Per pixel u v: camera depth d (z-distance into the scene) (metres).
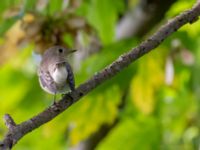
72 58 12.16
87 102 12.23
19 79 13.64
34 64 13.33
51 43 10.29
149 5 13.54
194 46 12.98
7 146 7.23
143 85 12.22
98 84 7.68
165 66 12.30
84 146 13.95
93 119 12.27
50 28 10.35
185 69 12.91
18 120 13.53
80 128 12.27
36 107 13.47
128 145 13.70
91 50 12.05
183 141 14.59
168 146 14.31
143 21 13.53
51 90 7.44
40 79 7.59
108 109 12.27
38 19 10.36
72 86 7.43
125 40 12.51
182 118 14.28
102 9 12.40
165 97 13.78
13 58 12.41
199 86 13.54
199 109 14.10
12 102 13.62
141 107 12.14
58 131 12.34
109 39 12.43
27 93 13.53
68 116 12.23
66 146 14.01
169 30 7.90
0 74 13.66
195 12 8.00
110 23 12.43
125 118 13.67
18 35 11.02
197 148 14.59
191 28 12.68
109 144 13.68
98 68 12.10
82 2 11.95
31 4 10.80
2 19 11.56
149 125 13.80
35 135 13.94
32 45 11.66
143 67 12.25
